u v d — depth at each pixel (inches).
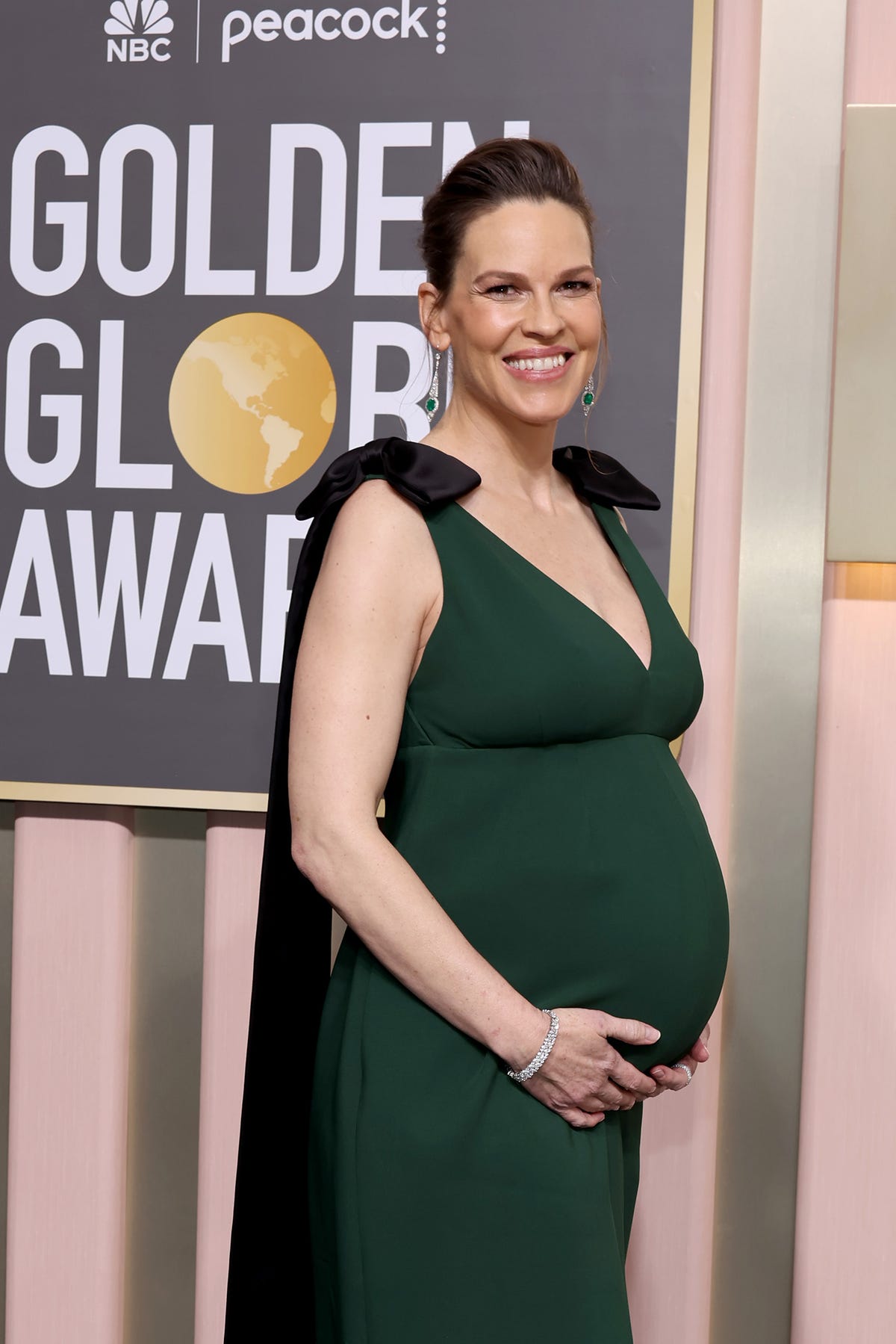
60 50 62.2
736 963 61.1
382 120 60.2
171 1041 64.5
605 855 39.9
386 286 60.6
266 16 60.8
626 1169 44.6
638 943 40.1
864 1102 59.9
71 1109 64.3
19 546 63.1
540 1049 38.1
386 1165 38.9
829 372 59.1
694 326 58.3
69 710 62.8
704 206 58.0
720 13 59.2
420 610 39.8
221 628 61.9
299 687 39.8
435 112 59.8
